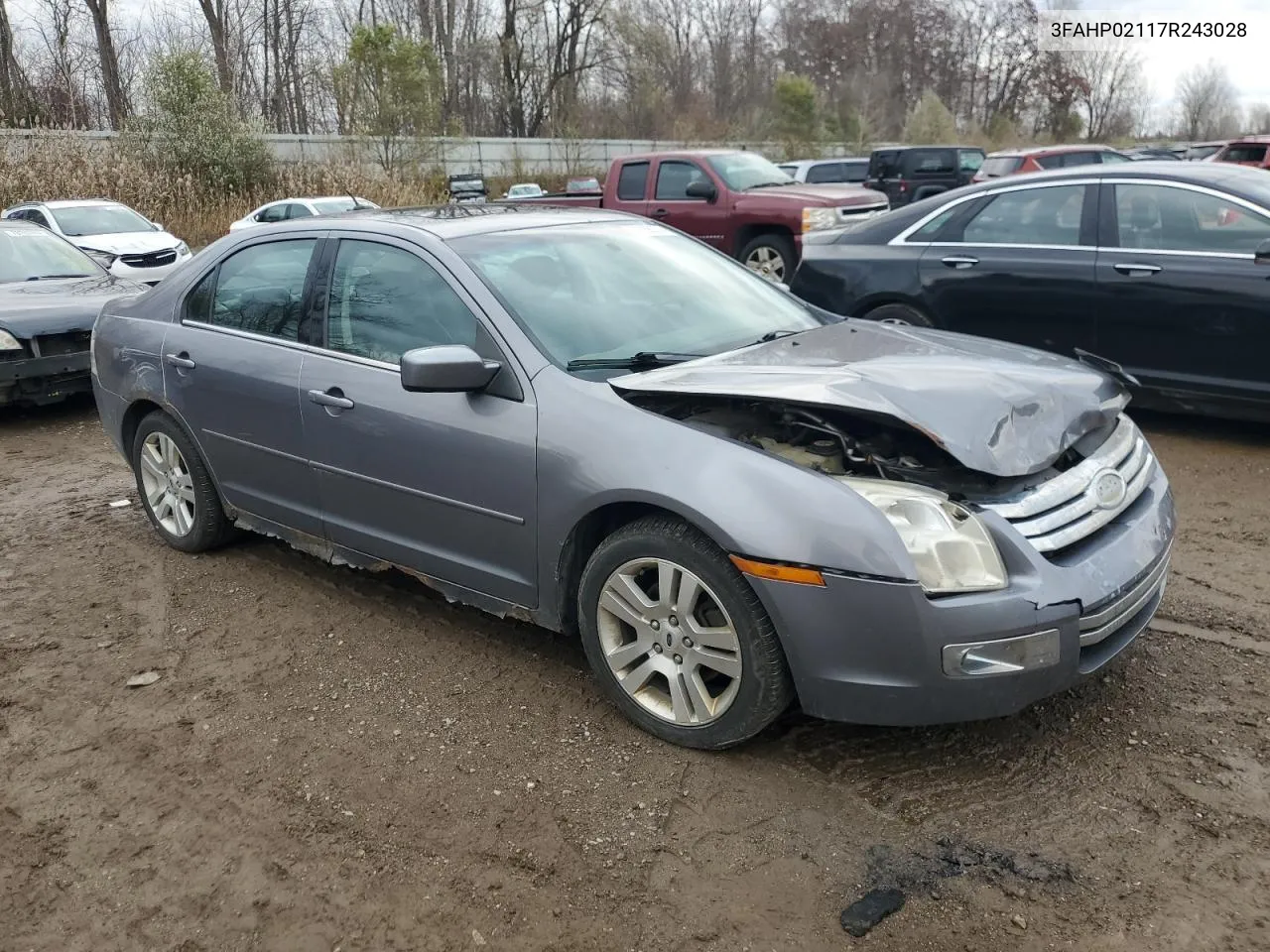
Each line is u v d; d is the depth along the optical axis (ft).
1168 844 8.70
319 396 12.71
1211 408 19.30
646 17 159.43
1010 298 21.15
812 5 198.08
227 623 13.67
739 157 41.88
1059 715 10.64
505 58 142.00
